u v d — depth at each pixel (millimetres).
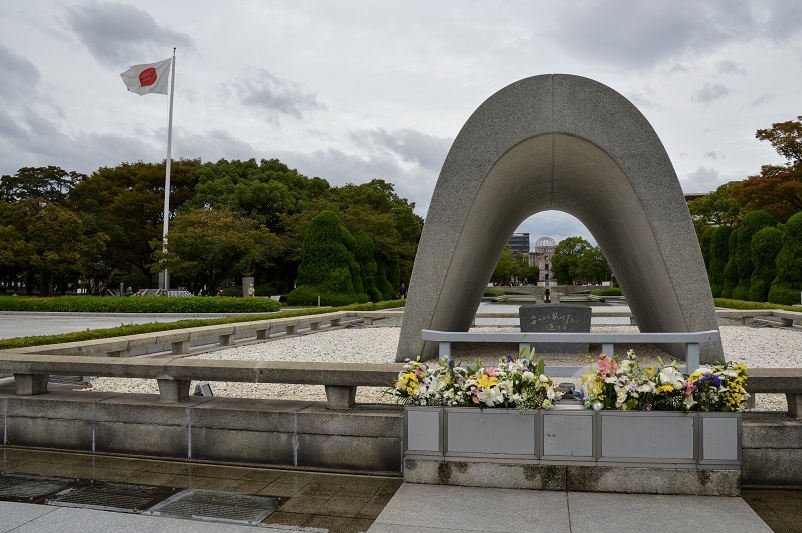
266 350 9391
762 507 3264
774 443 3551
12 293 46312
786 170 29312
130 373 4410
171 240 25641
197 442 4230
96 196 36438
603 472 3471
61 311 19531
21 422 4594
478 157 5844
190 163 39906
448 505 3299
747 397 3410
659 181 5648
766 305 17031
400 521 3076
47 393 4781
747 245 25266
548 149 6277
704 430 3410
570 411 3502
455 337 3918
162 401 4430
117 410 4387
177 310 19500
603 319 17938
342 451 3982
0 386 5152
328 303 25234
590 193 7531
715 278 29281
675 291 5758
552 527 2984
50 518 3158
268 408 4184
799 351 8750
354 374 4023
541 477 3521
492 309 24422
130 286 38625
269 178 38031
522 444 3545
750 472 3564
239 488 3664
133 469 4051
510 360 3789
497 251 9289
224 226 27375
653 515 3127
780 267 22062
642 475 3443
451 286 6414
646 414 3436
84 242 30438
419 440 3678
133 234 36562
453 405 3635
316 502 3410
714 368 3539
